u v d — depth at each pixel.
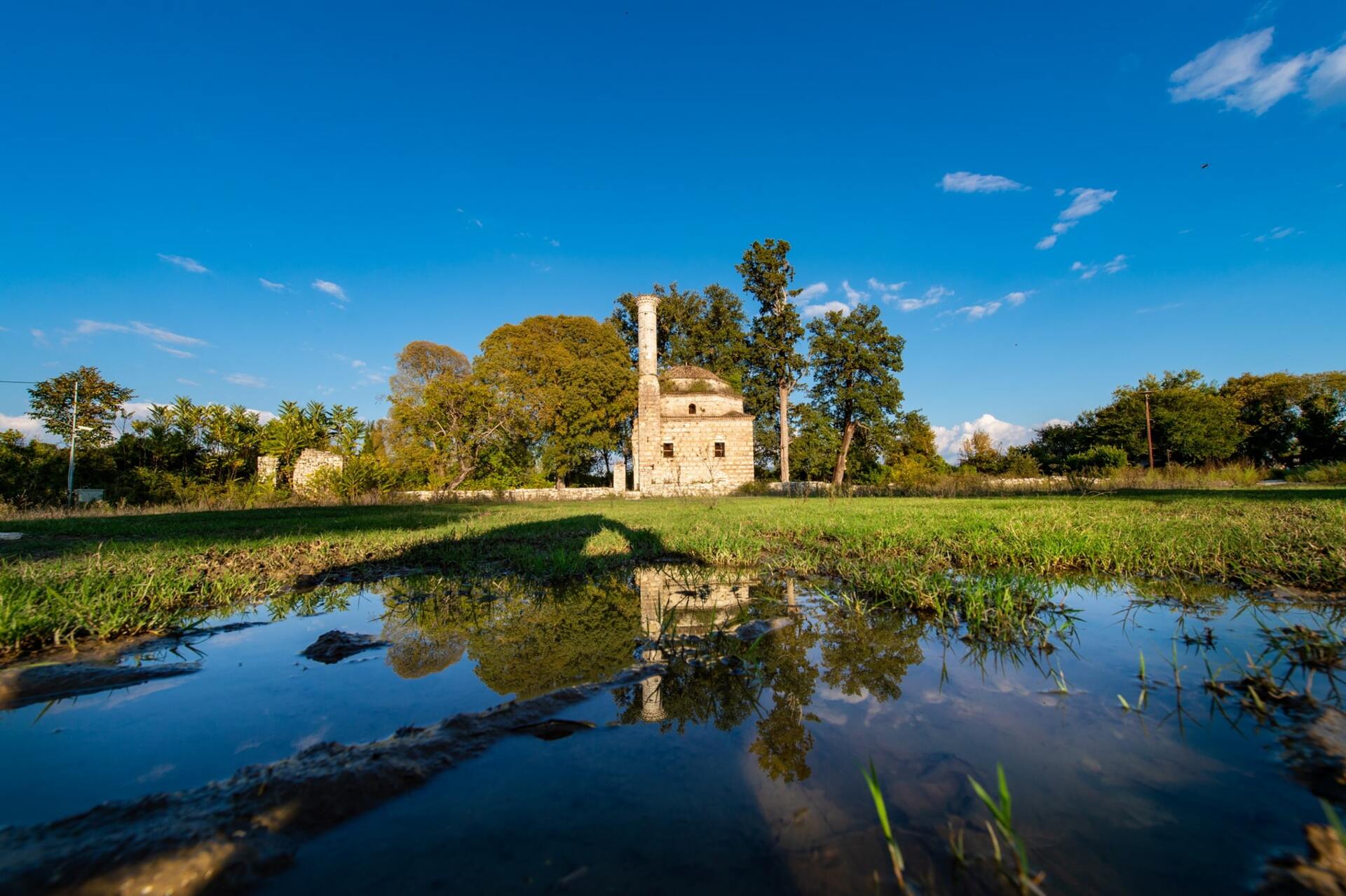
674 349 41.81
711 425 31.88
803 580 5.71
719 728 2.33
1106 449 31.47
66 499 21.70
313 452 25.27
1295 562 4.94
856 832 1.60
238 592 5.34
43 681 2.95
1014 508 11.52
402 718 2.46
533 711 2.50
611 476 45.00
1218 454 38.31
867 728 2.30
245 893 1.37
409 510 17.47
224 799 1.75
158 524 11.78
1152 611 4.07
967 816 1.67
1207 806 1.69
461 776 1.95
